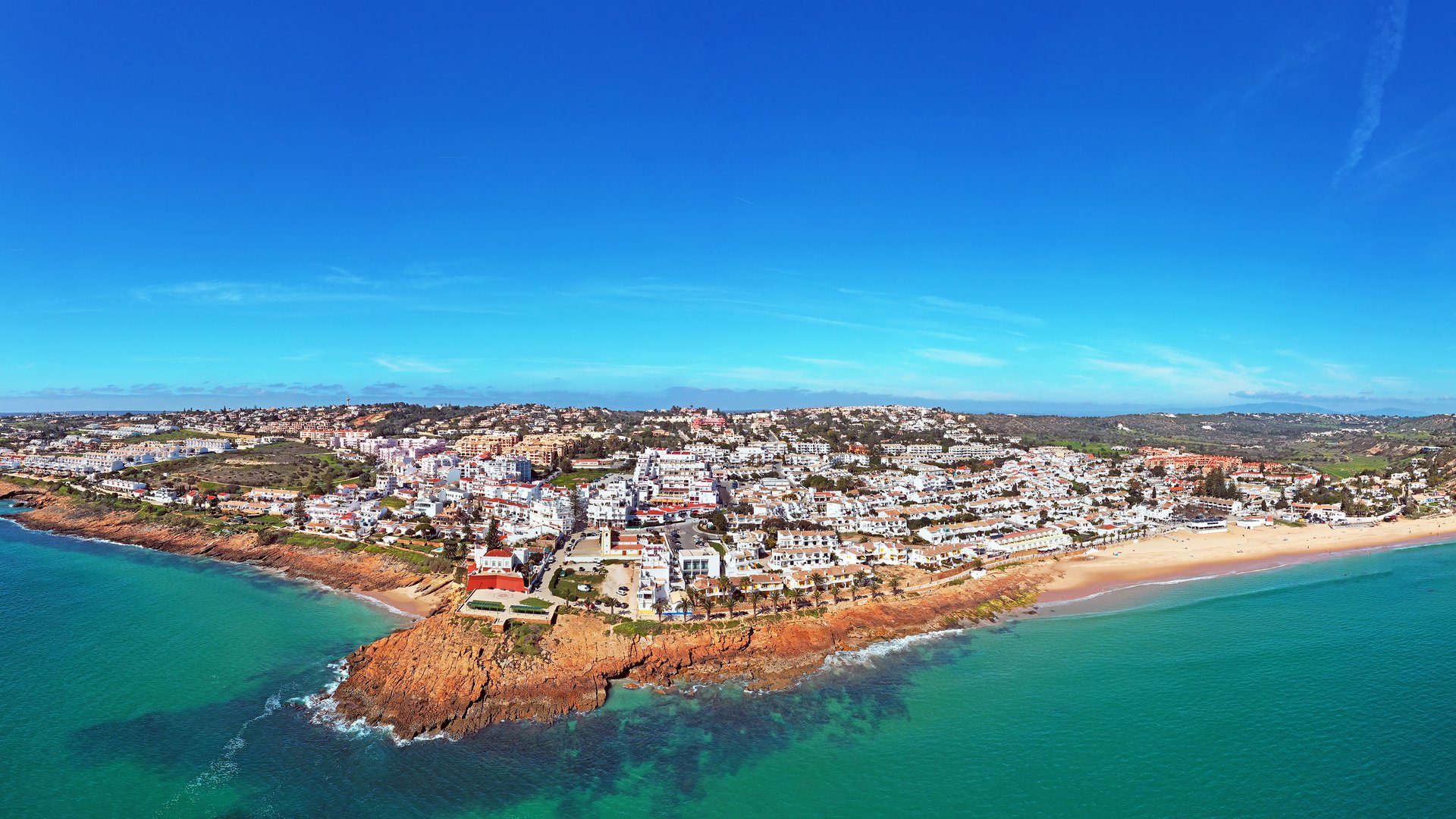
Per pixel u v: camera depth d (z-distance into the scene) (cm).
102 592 16738
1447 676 12275
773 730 10625
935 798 9031
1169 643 13862
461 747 10119
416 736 10331
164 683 11812
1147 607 16050
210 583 17475
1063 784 9300
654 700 11481
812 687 11938
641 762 9819
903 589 15825
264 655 12975
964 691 11825
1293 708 11206
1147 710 11150
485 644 12275
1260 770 9569
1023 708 11244
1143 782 9319
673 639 12825
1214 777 9425
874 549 18150
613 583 15488
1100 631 14512
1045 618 15300
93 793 8894
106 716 10731
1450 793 9025
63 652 13025
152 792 8962
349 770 9519
